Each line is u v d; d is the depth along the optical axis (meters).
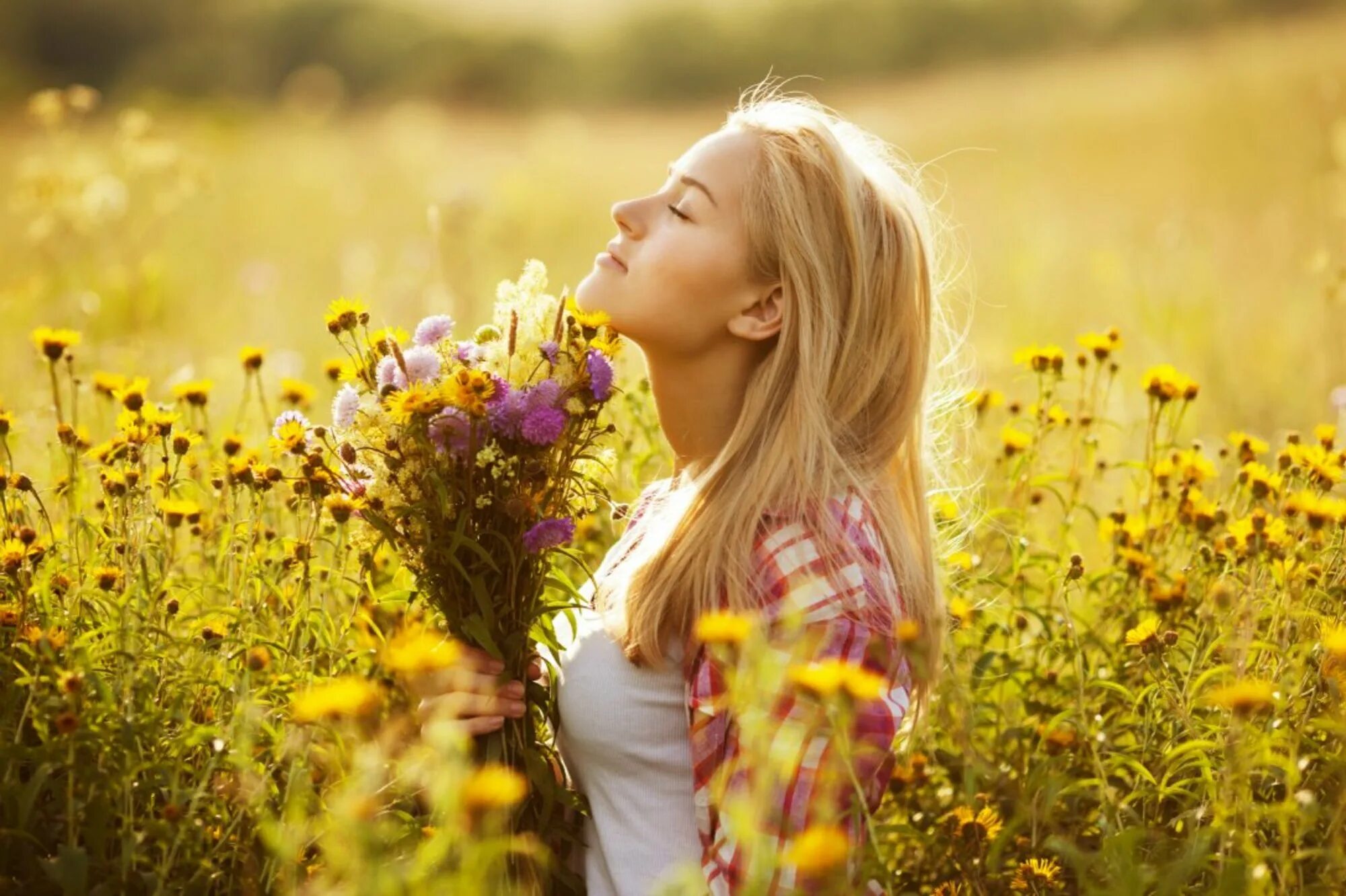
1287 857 2.16
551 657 2.79
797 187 2.59
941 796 3.10
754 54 34.56
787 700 2.23
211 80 34.66
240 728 2.38
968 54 32.94
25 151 14.45
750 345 2.67
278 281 8.21
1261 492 3.22
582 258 10.06
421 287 6.92
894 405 2.69
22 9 36.94
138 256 7.51
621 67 35.88
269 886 2.26
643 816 2.52
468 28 38.34
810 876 2.07
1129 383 5.91
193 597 2.95
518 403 2.36
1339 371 5.73
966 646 3.23
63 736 2.30
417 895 1.95
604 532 3.58
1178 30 30.09
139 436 2.83
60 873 2.16
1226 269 8.17
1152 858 2.52
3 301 5.77
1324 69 18.41
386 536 2.41
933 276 2.95
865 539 2.49
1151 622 2.78
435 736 1.80
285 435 2.65
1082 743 2.96
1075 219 10.74
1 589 2.69
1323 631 2.55
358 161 16.53
